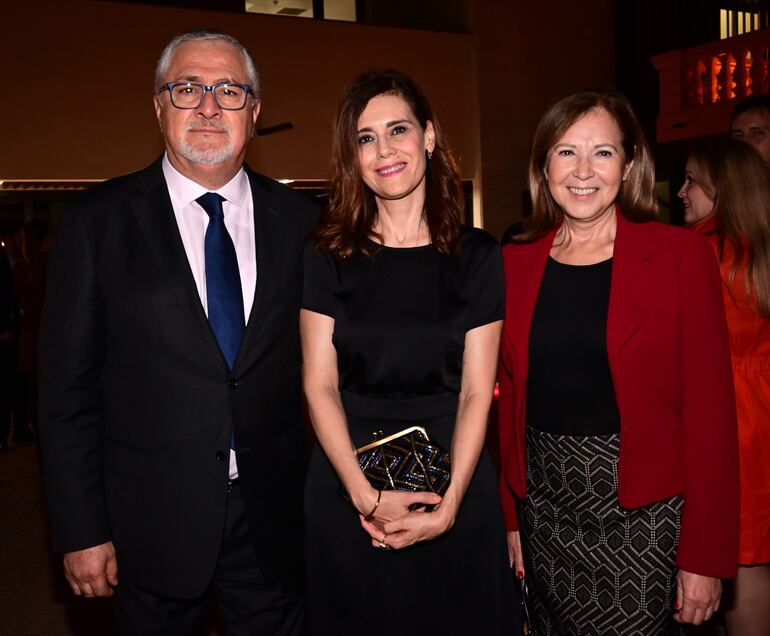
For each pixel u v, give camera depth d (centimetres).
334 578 203
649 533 194
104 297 197
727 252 237
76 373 196
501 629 202
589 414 196
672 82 938
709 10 1102
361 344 202
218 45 202
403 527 187
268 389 206
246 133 204
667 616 198
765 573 250
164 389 197
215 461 199
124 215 199
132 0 876
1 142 823
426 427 202
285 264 210
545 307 202
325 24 984
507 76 1101
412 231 207
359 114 200
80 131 855
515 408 209
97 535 197
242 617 217
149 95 882
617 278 193
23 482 543
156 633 208
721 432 189
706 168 243
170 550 200
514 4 1099
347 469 193
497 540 203
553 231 207
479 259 204
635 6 1141
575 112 195
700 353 189
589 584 200
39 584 370
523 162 1116
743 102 333
